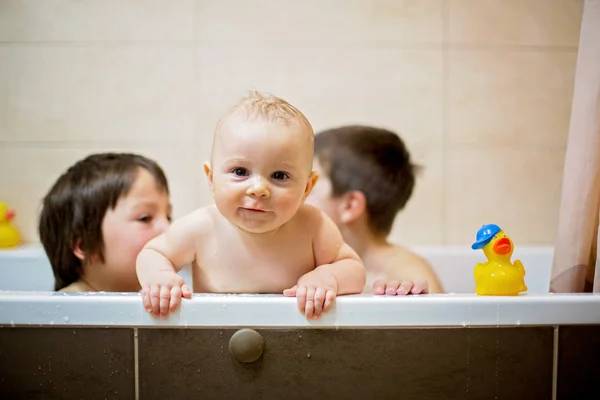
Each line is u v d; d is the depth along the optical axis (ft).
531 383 2.58
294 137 2.75
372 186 5.20
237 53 5.19
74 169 4.43
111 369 2.55
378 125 5.28
